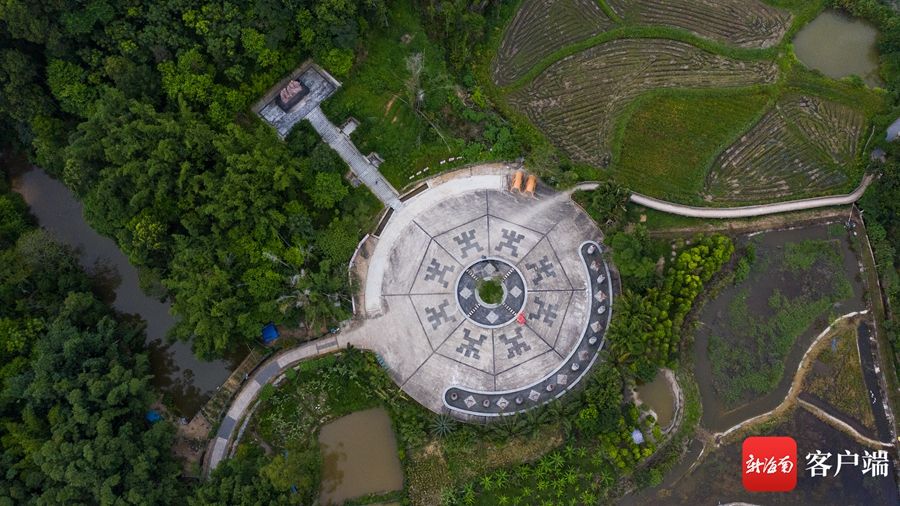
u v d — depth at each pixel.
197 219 45.47
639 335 45.97
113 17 45.25
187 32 47.41
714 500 46.81
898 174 49.59
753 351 49.66
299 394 47.34
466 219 51.34
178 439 46.44
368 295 49.69
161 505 41.12
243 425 46.59
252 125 51.22
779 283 51.22
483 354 48.47
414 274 50.09
